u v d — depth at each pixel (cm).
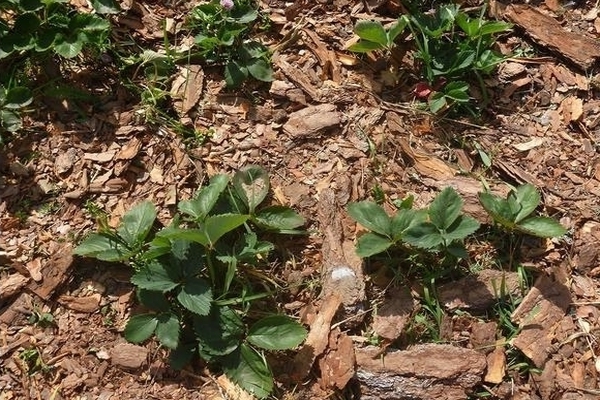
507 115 140
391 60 142
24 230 130
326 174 134
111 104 138
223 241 127
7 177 133
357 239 129
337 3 146
